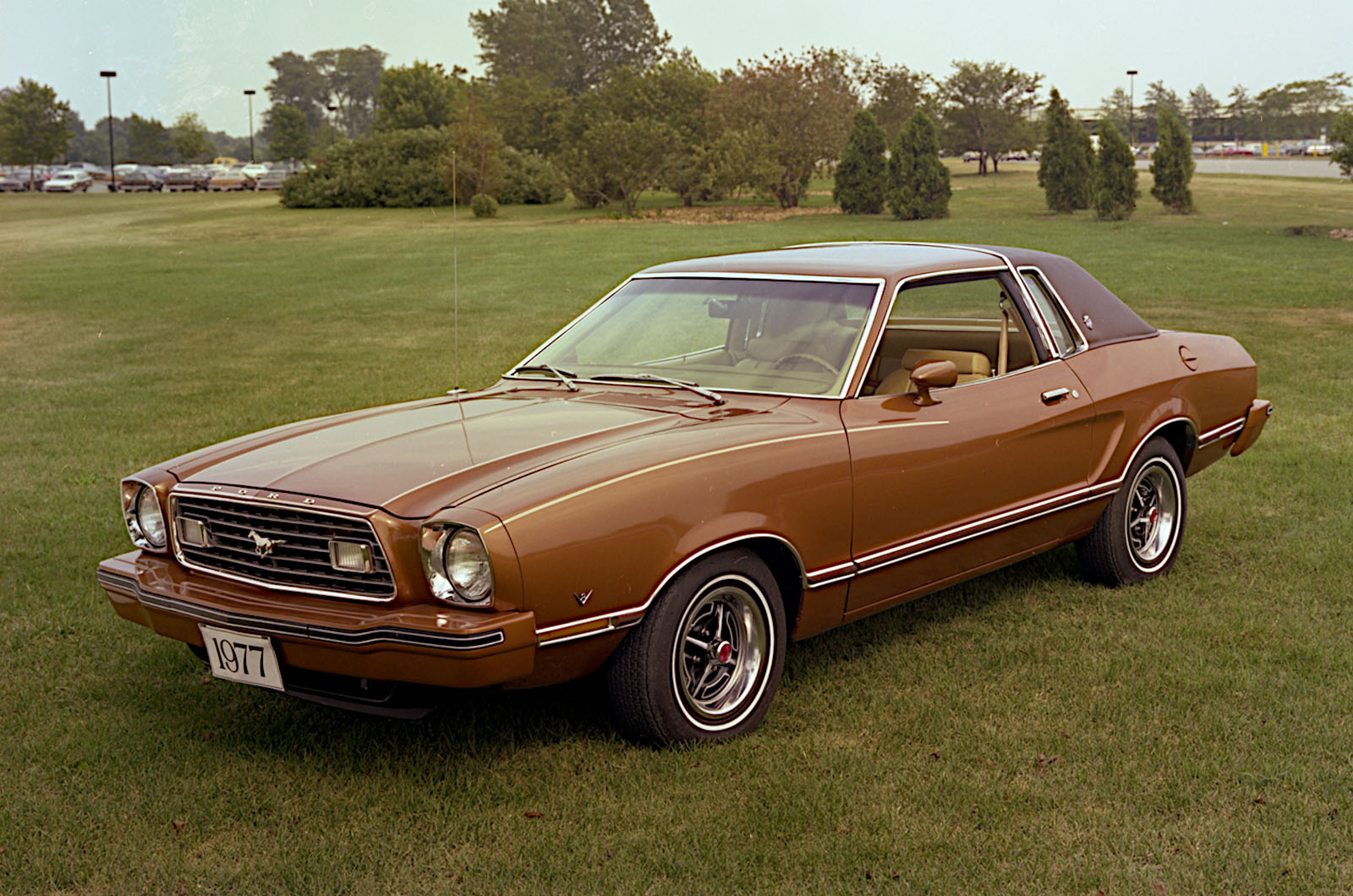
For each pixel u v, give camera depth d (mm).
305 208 46875
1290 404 8586
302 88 106062
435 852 2867
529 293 18609
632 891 2680
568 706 3723
